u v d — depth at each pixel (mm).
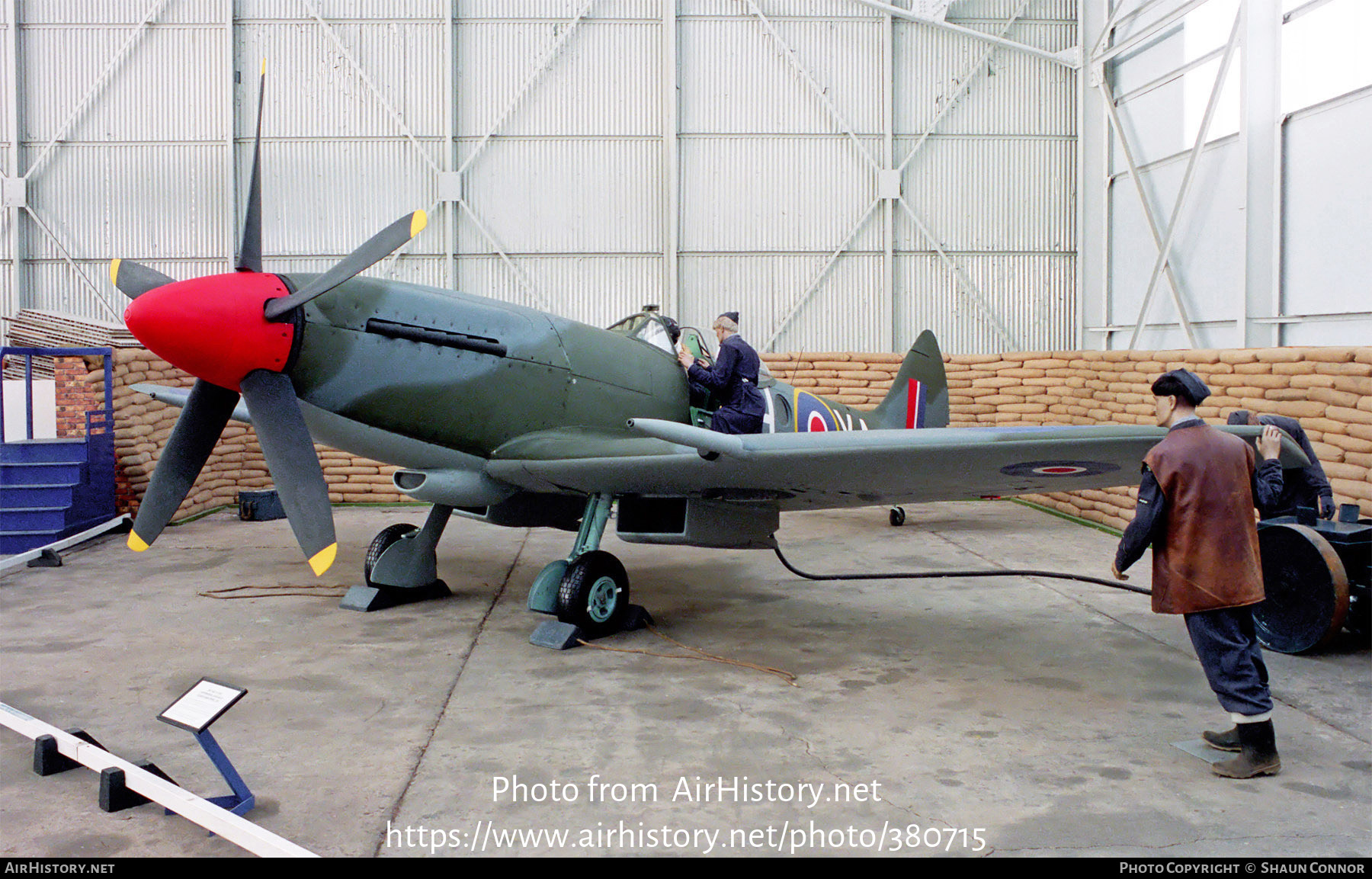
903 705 3438
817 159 10453
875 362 9633
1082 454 3541
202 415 4039
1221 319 8055
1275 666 3896
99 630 4477
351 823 2438
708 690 3627
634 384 5082
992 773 2789
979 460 3643
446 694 3562
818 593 5457
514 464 4457
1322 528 4219
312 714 3320
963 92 10430
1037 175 10477
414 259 10312
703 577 5957
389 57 10141
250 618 4770
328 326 3945
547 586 4590
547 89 10297
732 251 10469
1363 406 5027
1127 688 3641
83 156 10047
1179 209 8508
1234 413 4586
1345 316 6703
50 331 9297
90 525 7254
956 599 5266
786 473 3957
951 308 10570
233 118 10008
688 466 3871
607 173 10375
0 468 6953
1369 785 2684
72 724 3182
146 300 3490
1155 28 8875
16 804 2561
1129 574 5949
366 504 9500
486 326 4465
